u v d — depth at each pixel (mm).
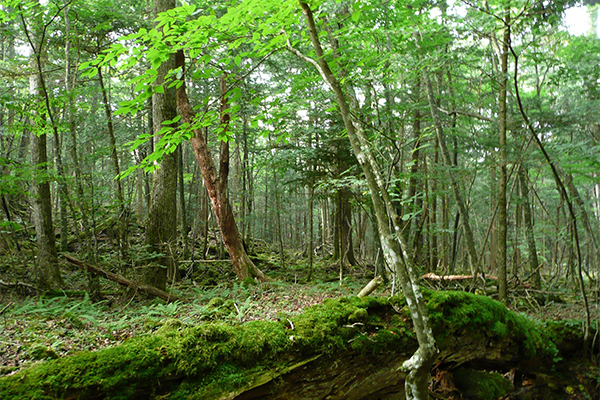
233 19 2146
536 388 4438
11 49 12828
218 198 8414
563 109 6348
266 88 9531
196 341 2623
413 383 2377
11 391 2033
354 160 8352
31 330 3818
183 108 7562
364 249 14062
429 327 2355
